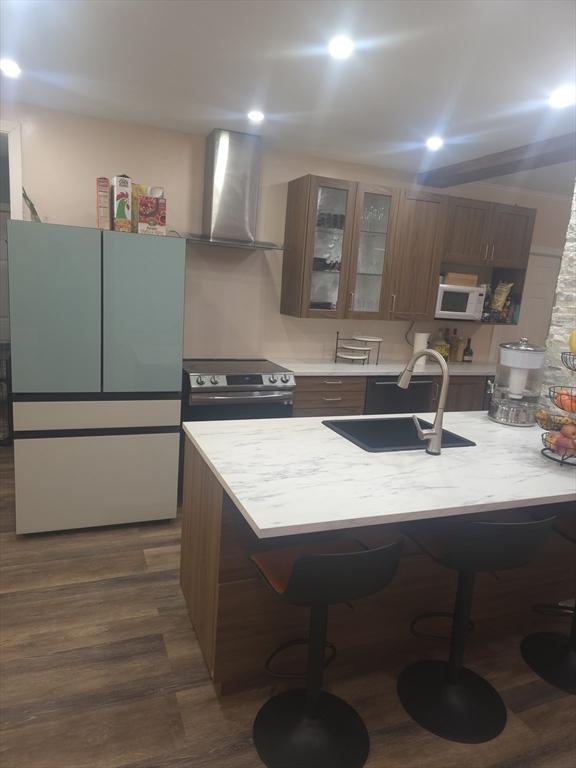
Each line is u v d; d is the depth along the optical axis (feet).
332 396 12.39
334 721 5.65
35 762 5.13
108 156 11.23
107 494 9.83
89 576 8.43
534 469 6.11
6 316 14.24
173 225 12.01
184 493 7.48
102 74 8.71
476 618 7.19
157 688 6.13
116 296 9.14
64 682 6.16
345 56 7.55
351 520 4.51
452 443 7.02
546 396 8.14
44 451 9.23
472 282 14.67
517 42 6.84
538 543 5.30
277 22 6.68
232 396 11.03
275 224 13.00
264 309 13.35
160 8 6.47
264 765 5.22
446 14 6.24
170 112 10.44
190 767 5.17
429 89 8.55
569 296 7.77
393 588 6.50
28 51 7.91
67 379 9.11
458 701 6.02
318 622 5.18
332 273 12.71
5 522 10.11
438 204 13.39
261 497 4.84
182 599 7.93
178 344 9.73
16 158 10.55
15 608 7.51
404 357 15.35
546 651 7.07
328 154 12.89
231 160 11.42
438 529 5.61
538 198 16.33
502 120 9.83
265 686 6.20
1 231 13.91
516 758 5.51
